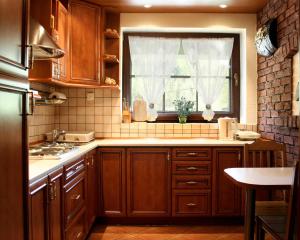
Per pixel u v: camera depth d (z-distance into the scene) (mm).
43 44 1841
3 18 1007
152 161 3156
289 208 1585
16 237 1130
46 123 3320
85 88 3656
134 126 3686
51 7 2543
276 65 3141
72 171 2201
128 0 3221
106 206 3152
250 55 3705
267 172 2066
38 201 1562
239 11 3621
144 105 3730
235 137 3420
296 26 2670
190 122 3838
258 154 2912
